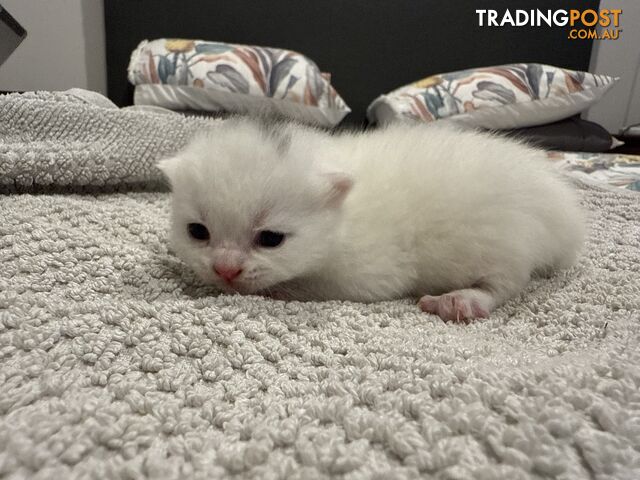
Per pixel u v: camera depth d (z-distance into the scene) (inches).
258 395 3.7
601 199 10.1
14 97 8.9
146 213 7.8
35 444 3.0
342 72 20.0
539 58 20.3
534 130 16.8
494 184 6.0
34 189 8.2
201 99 15.5
